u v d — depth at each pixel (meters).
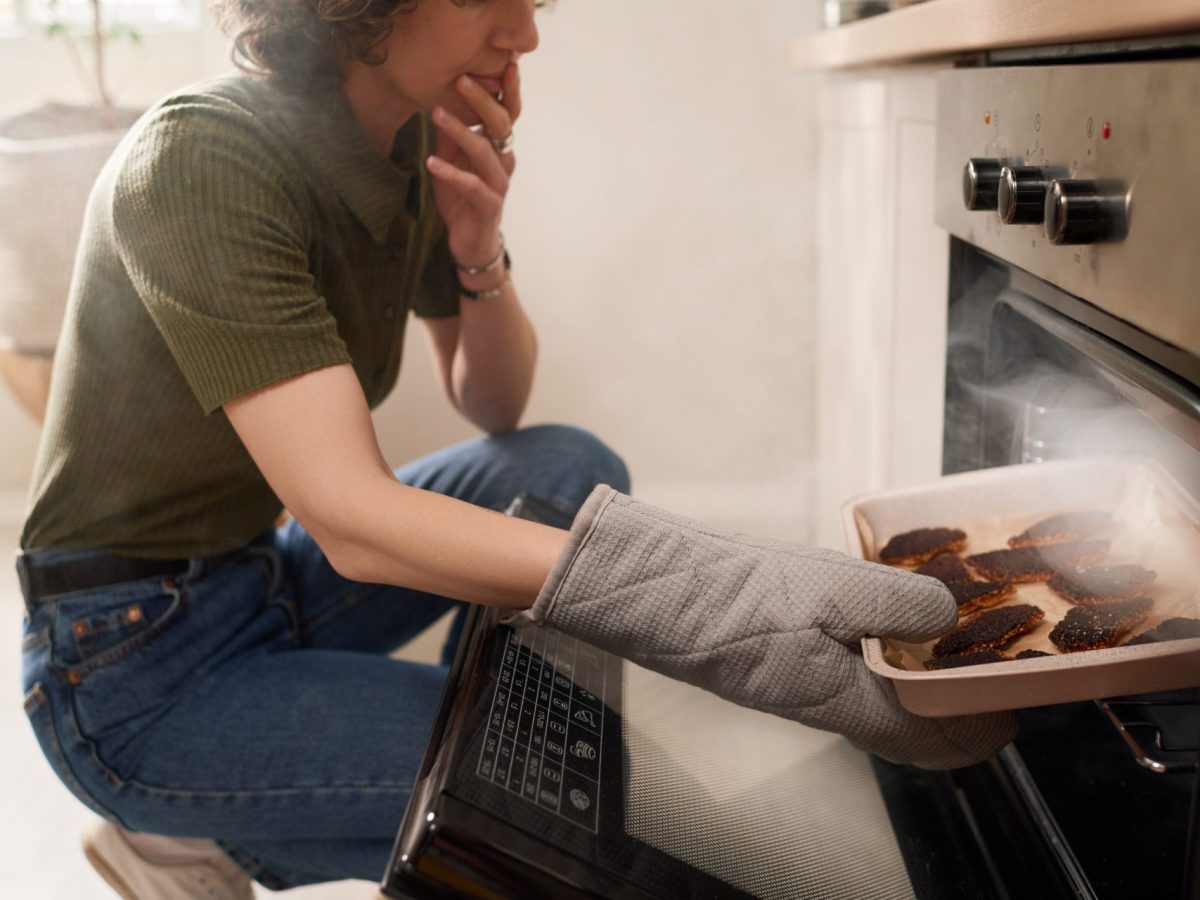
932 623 0.73
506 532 0.80
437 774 0.69
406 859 0.65
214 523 1.08
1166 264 0.58
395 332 1.15
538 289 2.08
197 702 1.05
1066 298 0.82
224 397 0.85
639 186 2.03
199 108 0.90
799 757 0.89
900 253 1.44
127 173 0.89
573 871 0.66
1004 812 0.89
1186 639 0.63
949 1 0.93
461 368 1.35
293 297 0.87
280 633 1.16
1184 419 0.64
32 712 1.01
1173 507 0.84
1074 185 0.67
